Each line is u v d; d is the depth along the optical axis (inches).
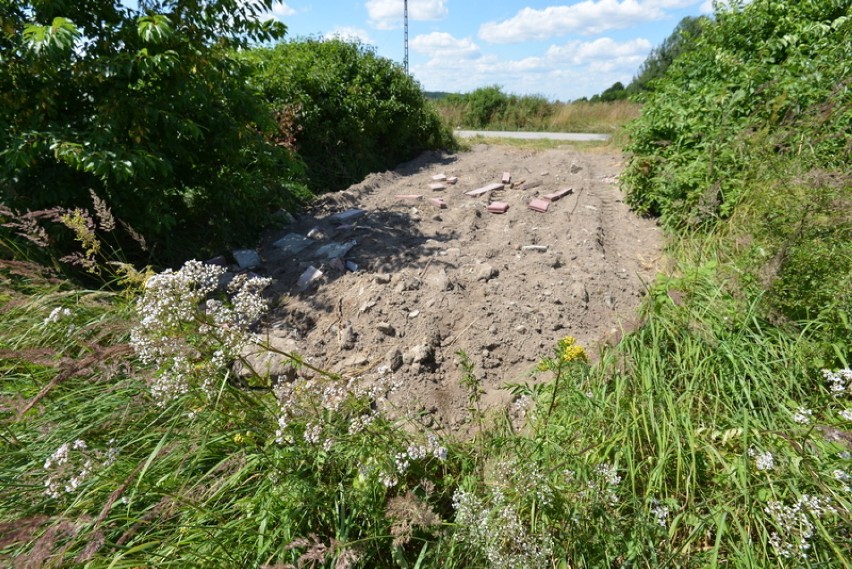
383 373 121.3
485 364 129.3
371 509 78.6
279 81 306.7
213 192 191.5
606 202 244.2
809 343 108.0
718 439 92.4
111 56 157.9
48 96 149.3
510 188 274.5
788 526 72.4
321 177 309.0
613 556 73.9
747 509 78.0
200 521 75.9
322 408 80.6
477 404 116.0
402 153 394.9
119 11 165.8
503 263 175.8
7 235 147.3
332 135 326.6
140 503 79.8
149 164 150.6
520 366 129.3
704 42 249.9
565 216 218.1
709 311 123.2
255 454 83.1
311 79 317.1
